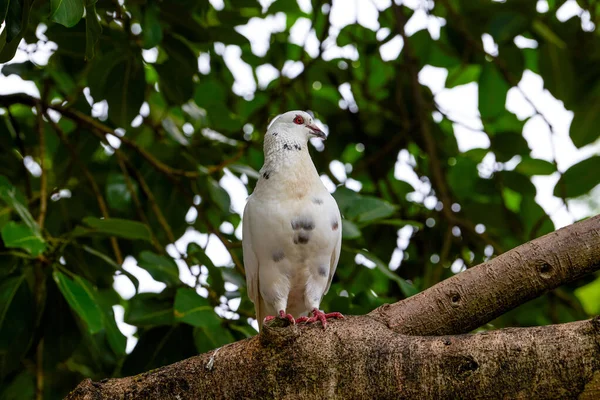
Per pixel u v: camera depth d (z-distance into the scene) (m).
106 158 12.92
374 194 12.77
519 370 4.85
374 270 11.22
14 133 11.94
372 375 5.25
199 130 11.84
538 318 10.94
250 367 5.51
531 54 12.60
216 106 12.15
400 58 12.91
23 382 10.94
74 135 11.54
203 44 10.97
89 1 5.86
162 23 9.91
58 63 10.91
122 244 11.23
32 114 12.80
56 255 8.44
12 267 8.58
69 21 5.57
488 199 12.00
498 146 11.63
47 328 8.86
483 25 11.75
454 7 12.95
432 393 5.07
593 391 4.66
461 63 12.34
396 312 5.79
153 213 11.12
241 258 11.44
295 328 5.51
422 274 11.84
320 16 13.08
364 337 5.42
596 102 11.02
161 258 8.80
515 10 10.98
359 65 13.35
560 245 5.62
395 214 11.98
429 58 12.73
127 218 11.16
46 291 8.67
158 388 5.58
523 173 11.86
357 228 8.91
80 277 8.27
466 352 5.03
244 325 9.06
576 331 4.81
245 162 12.30
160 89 10.67
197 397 5.55
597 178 10.52
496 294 5.70
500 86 11.88
